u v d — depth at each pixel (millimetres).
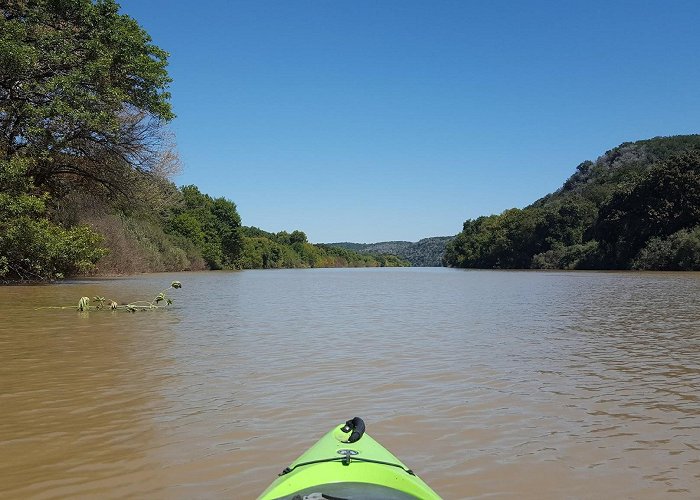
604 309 20516
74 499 4879
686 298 25062
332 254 180625
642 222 68000
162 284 35094
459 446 6148
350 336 13859
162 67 33844
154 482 5230
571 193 114875
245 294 30016
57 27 30281
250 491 5047
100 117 29234
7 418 7070
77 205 38062
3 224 27375
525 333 14422
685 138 118562
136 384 8781
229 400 7906
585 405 7699
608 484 5199
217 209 99125
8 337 13250
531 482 5234
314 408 7547
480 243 120812
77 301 22094
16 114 28750
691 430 6684
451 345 12523
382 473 4363
